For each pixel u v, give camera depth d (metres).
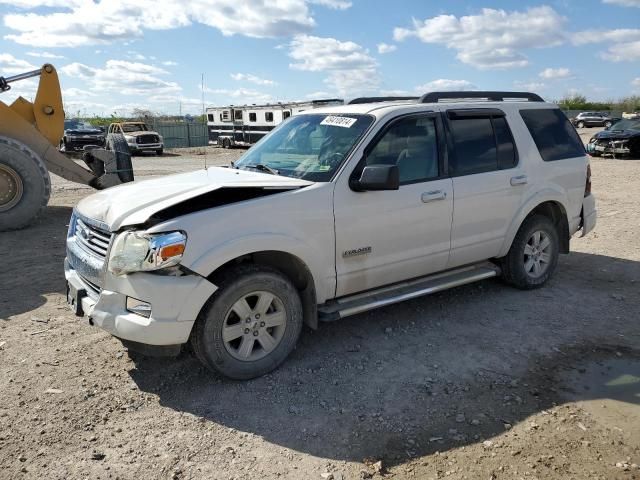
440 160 4.72
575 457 3.00
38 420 3.37
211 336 3.63
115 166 10.61
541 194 5.44
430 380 3.87
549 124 5.79
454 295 5.57
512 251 5.48
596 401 3.58
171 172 19.52
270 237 3.72
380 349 4.37
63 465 2.96
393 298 4.43
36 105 10.51
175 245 3.39
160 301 3.42
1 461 2.99
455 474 2.88
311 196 3.94
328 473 2.90
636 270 6.45
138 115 43.25
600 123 51.59
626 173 16.56
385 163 4.36
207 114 41.56
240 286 3.67
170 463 2.99
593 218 6.24
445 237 4.77
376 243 4.31
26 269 6.59
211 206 3.68
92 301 3.73
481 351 4.33
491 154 5.12
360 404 3.57
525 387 3.77
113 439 3.20
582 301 5.42
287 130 5.02
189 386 3.80
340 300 4.34
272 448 3.12
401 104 4.70
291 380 3.88
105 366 4.07
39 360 4.16
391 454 3.06
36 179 8.91
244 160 4.94
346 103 5.39
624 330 4.72
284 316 3.94
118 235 3.52
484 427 3.30
